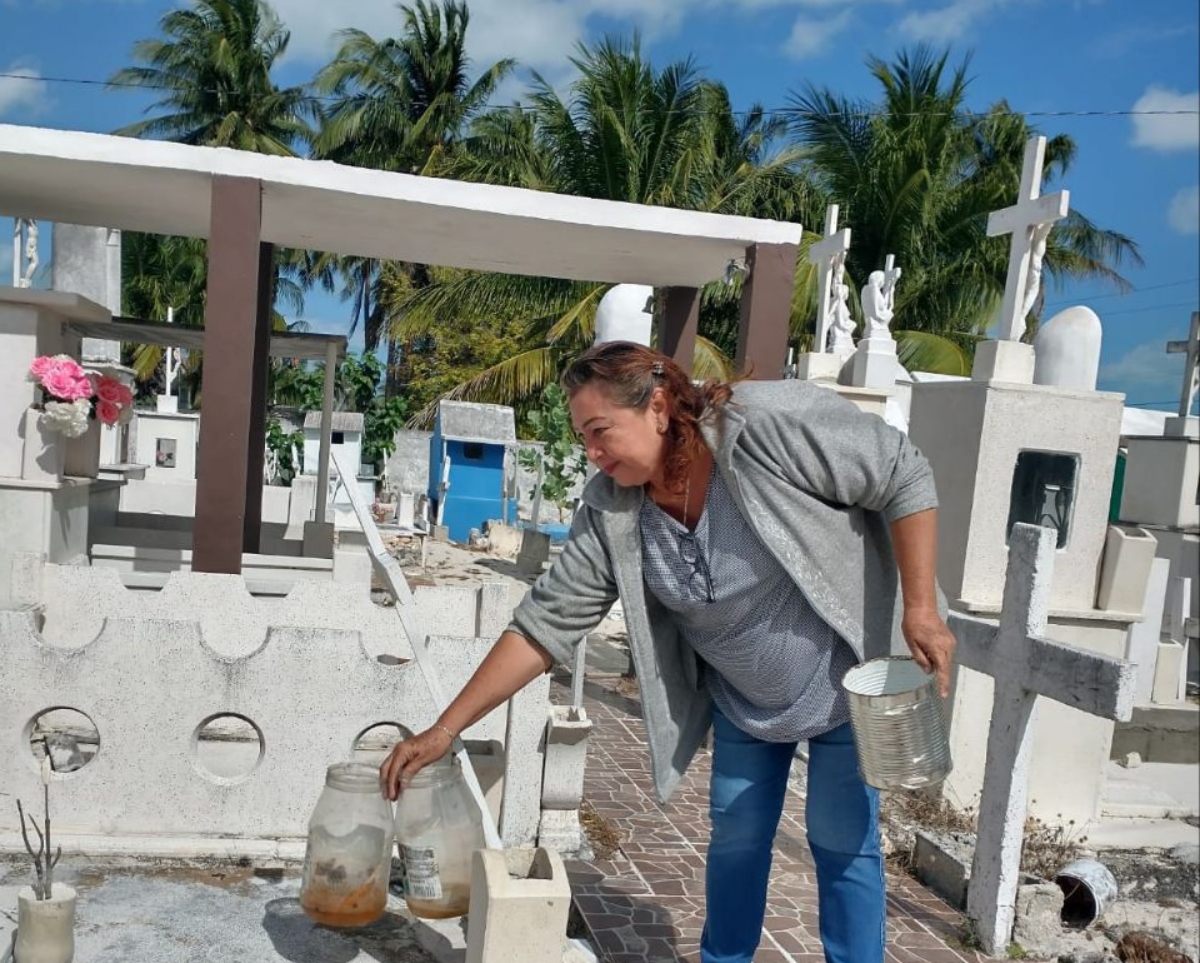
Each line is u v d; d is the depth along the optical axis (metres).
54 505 5.33
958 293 20.36
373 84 26.33
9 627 3.50
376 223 6.11
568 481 14.00
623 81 19.78
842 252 7.69
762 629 2.48
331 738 3.69
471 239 6.41
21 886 3.23
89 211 6.45
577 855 4.12
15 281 8.16
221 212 5.06
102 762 3.57
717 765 2.75
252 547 7.82
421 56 26.16
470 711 2.55
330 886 2.78
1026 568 3.55
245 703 3.62
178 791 3.61
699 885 3.97
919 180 19.59
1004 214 5.70
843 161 20.98
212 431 4.99
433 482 18.77
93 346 10.53
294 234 6.80
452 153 24.80
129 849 3.50
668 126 19.83
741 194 20.16
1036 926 3.75
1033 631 3.52
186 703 3.59
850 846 2.59
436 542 15.85
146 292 27.62
